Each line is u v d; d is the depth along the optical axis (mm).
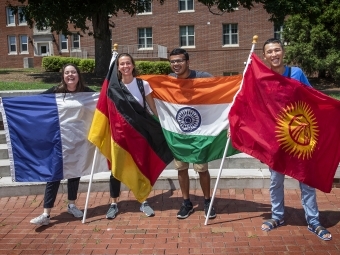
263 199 3715
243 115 3070
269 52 2900
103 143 3299
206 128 3273
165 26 20266
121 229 3172
